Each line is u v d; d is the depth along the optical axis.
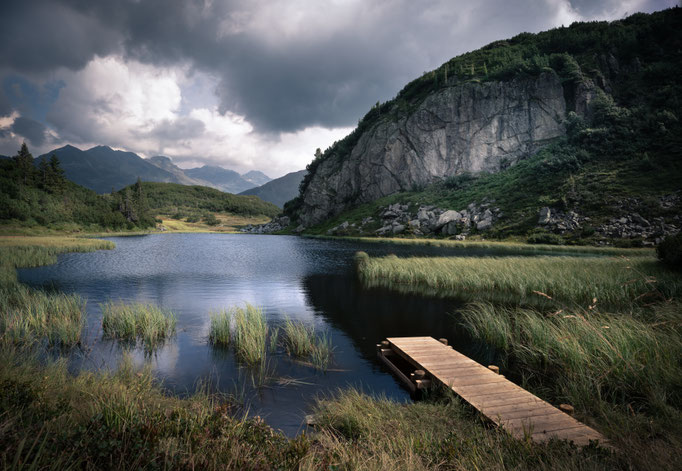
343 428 5.64
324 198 136.75
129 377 7.23
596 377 7.46
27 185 120.06
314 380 8.32
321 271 29.48
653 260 22.45
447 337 12.09
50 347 9.95
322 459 3.84
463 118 114.06
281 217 169.62
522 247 55.78
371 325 13.66
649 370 6.94
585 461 3.79
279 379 8.29
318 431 5.66
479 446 4.45
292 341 11.11
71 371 8.16
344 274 27.59
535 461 3.98
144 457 3.02
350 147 146.62
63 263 31.97
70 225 107.38
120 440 3.19
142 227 149.25
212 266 32.44
